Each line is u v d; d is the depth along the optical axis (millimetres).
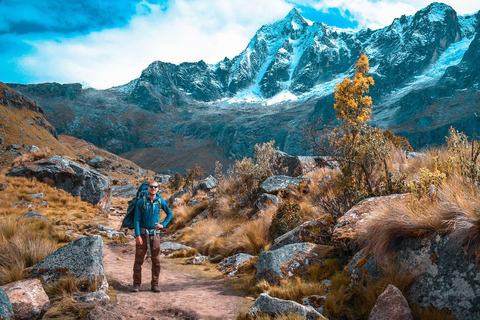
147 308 4824
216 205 15812
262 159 15273
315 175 13477
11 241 6285
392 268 4367
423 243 4270
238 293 5949
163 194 38781
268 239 9461
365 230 5391
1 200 15609
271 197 12516
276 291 5188
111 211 24312
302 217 9383
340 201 8031
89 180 21141
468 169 5512
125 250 10930
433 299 3832
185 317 4547
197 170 28547
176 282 6934
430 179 5383
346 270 5098
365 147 7426
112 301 4898
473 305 3520
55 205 18250
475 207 3943
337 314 4207
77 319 4164
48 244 6500
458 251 3883
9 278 4902
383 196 6727
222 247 10352
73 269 5121
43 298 4344
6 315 3301
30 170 20094
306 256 6102
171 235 15555
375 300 4152
